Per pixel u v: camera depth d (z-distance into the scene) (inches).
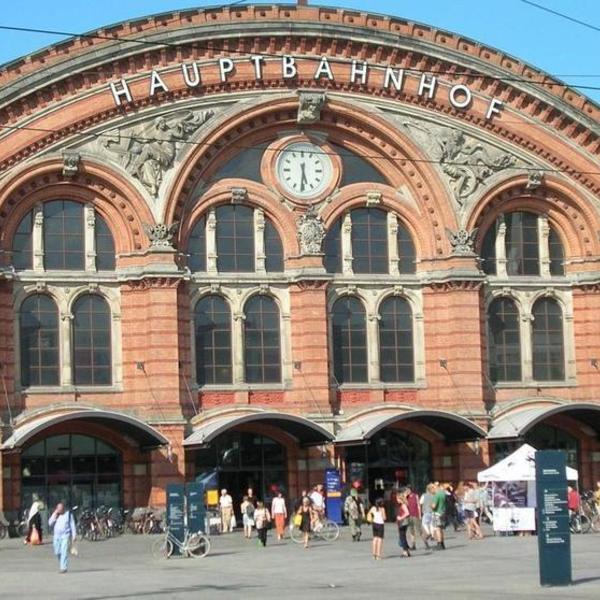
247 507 2379.4
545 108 2795.3
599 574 1552.7
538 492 1444.4
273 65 2662.4
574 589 1387.8
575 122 2807.6
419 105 2741.1
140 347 2566.4
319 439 2598.4
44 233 2566.4
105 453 2571.4
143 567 1836.9
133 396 2561.5
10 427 2479.1
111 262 2598.4
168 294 2564.0
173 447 2536.9
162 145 2593.5
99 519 2434.8
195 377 2613.2
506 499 2361.0
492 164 2770.7
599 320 2822.3
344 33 2679.6
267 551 2076.8
